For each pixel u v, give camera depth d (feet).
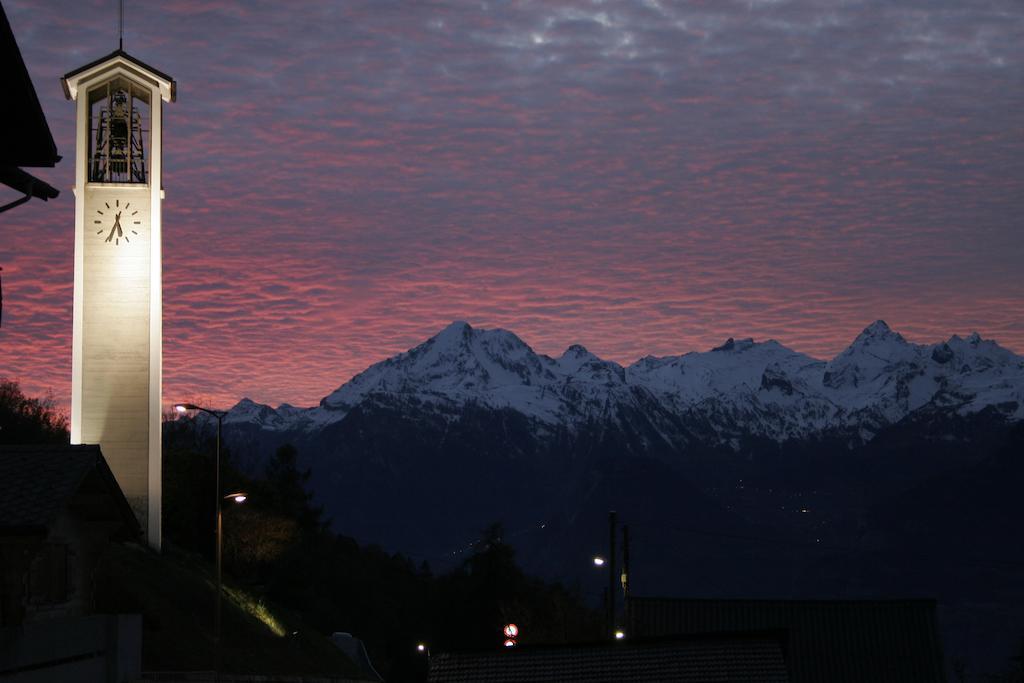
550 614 367.25
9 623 102.63
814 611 209.87
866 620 206.08
